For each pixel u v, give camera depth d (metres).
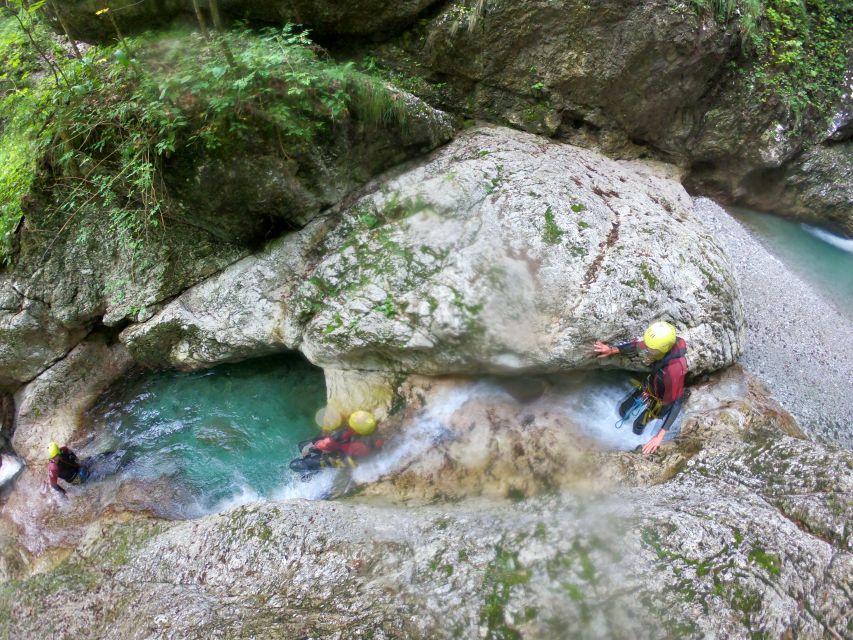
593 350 4.90
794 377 5.75
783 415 5.04
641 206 5.86
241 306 6.11
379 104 5.53
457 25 6.26
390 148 6.01
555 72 6.52
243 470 6.06
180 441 6.48
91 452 6.60
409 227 5.51
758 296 6.45
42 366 6.91
